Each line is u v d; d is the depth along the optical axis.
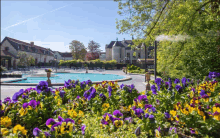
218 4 8.93
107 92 4.61
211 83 4.39
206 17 9.22
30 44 50.28
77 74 26.67
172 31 9.94
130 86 4.57
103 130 2.90
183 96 3.79
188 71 8.15
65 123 2.09
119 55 49.16
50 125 2.24
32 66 45.72
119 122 2.78
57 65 47.81
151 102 3.85
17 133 2.15
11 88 9.84
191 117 2.85
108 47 52.69
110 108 4.03
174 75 8.96
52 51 65.88
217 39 8.19
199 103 3.03
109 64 41.59
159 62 10.41
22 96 3.59
